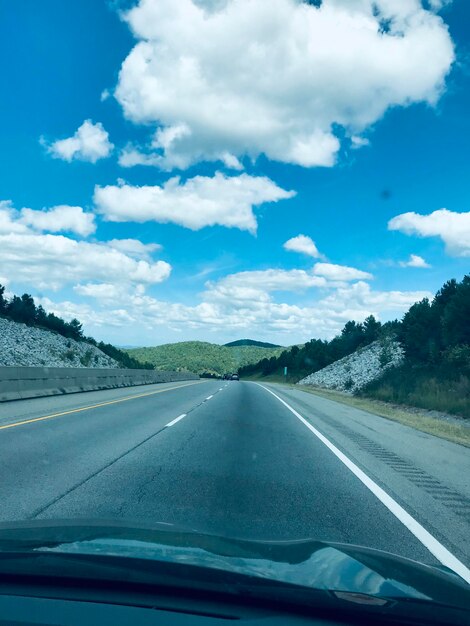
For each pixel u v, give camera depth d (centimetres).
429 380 2988
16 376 2159
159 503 700
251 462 1026
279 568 303
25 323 5847
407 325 4472
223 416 1894
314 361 8050
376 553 366
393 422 1955
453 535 611
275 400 2970
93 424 1501
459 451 1273
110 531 367
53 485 785
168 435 1349
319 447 1251
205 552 324
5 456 991
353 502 746
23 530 368
